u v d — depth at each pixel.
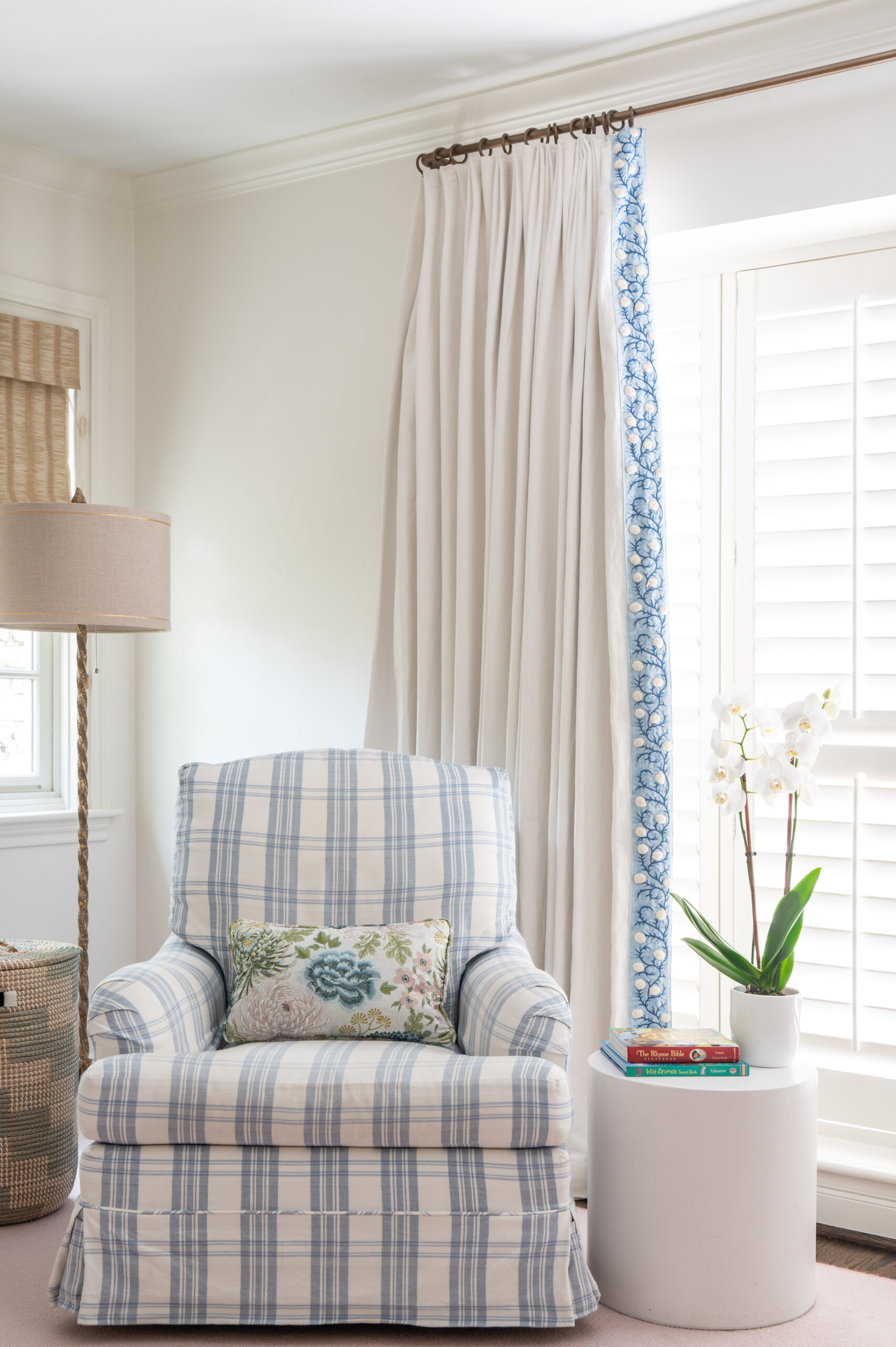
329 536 3.36
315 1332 2.05
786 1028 2.19
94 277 3.68
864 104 2.56
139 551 2.76
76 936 3.57
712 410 2.93
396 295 3.23
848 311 2.76
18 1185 2.45
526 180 2.87
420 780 2.61
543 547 2.80
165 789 3.69
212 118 3.26
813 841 2.78
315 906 2.48
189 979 2.29
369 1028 2.22
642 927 2.68
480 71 2.96
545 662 2.80
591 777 2.71
